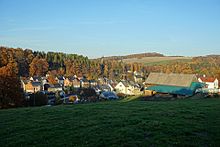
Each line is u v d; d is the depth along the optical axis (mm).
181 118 18766
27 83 119375
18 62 139500
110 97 83188
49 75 145250
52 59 173000
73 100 73250
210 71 142875
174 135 14016
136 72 171750
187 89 73250
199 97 62562
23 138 14258
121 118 19000
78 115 21359
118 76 169625
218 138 13430
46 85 121250
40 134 14984
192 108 24875
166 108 25094
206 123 16922
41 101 59812
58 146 12602
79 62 176875
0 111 27484
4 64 101125
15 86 56562
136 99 69062
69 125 17094
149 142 12766
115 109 24875
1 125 18375
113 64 187625
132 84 125812
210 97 58500
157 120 17875
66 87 121688
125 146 12320
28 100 59438
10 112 25938
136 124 16688
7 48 137875
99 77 162750
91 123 17391
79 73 166750
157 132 14516
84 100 75562
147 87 82562
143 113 21469
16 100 56469
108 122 17562
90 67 174250
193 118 18797
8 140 14070
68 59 179000
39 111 25141
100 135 14141
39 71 147750
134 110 23828
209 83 107750
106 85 132125
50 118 20328
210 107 25797
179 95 71688
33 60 146125
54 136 14422
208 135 14203
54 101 69500
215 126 15961
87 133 14664
